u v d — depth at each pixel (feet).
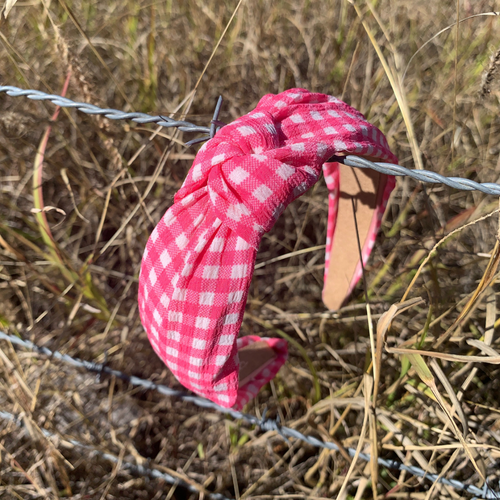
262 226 1.78
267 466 3.62
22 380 3.41
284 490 3.48
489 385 3.40
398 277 3.93
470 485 2.80
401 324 3.95
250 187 1.75
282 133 2.00
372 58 5.00
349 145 1.94
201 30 5.26
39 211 3.02
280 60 5.36
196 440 3.76
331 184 2.87
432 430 3.10
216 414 3.71
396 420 3.41
